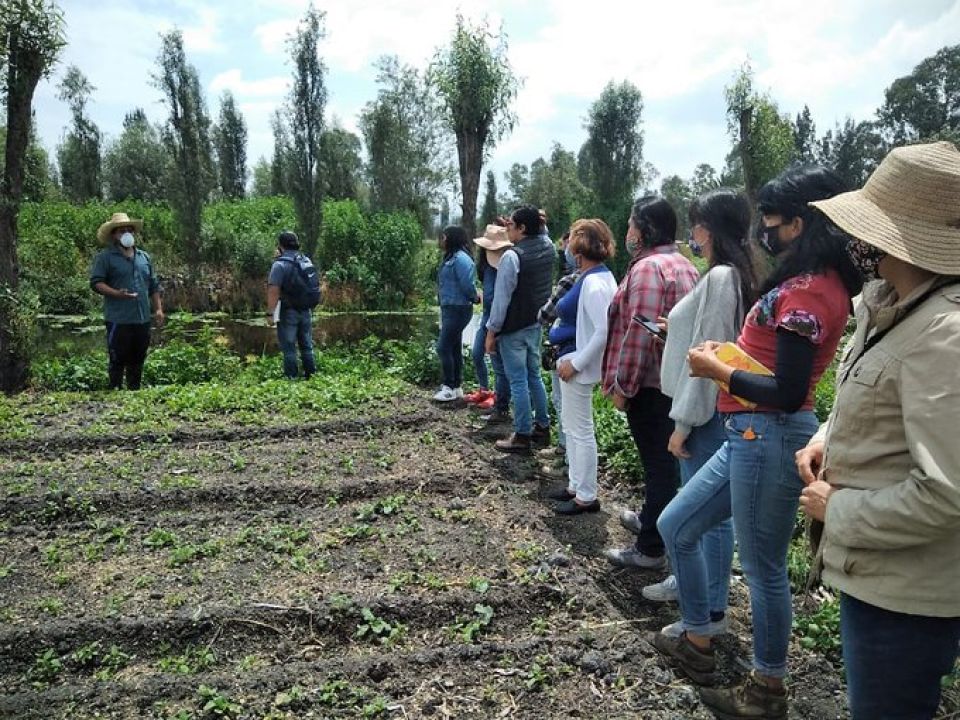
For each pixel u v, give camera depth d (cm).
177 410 784
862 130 4412
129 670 352
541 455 666
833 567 211
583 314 500
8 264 950
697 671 339
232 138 5072
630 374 405
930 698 204
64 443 675
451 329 840
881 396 197
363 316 2294
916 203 196
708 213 343
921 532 184
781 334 264
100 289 912
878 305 214
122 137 4144
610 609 402
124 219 920
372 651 366
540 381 701
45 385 995
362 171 3656
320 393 853
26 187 977
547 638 367
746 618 404
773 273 275
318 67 2422
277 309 972
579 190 4119
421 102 3180
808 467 236
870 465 203
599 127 3152
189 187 2388
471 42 1401
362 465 634
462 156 1464
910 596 194
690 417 347
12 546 478
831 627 383
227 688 326
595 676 340
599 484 620
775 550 296
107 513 534
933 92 4603
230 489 563
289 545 470
